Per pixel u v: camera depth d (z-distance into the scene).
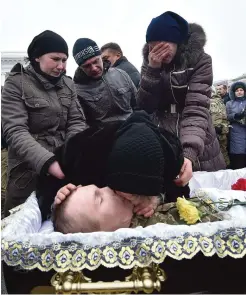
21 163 1.27
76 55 1.61
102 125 0.90
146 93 1.35
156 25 1.22
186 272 0.71
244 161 2.46
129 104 1.75
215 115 2.29
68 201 0.81
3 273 0.69
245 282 0.73
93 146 0.88
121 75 1.75
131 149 0.77
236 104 2.45
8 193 1.30
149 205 0.85
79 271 0.66
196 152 1.20
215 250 0.68
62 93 1.36
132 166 0.76
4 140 1.41
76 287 0.63
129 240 0.67
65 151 0.91
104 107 1.66
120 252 0.66
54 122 1.31
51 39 1.26
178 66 1.32
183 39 1.26
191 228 0.69
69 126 1.39
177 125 1.38
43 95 1.29
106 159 0.87
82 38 1.60
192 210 0.85
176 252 0.67
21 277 0.69
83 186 0.87
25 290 0.69
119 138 0.81
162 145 0.87
